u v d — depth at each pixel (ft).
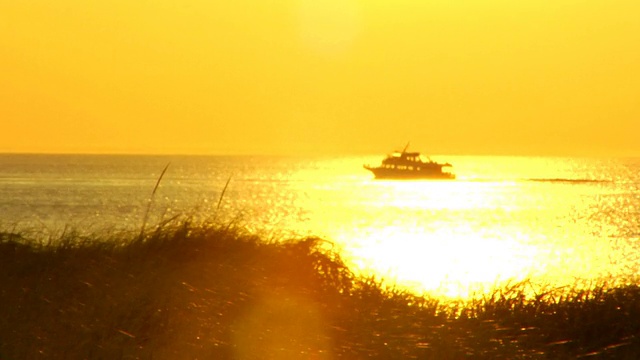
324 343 119.75
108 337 114.83
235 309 136.05
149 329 121.19
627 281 194.80
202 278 149.07
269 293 144.87
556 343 126.52
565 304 144.77
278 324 127.75
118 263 155.63
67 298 131.34
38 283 138.51
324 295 151.84
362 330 127.03
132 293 132.77
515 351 120.57
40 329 115.34
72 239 176.24
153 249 171.63
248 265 161.27
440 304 150.30
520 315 139.85
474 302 147.54
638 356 121.29
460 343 122.21
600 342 128.47
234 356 113.29
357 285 164.14
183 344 115.96
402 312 140.77
